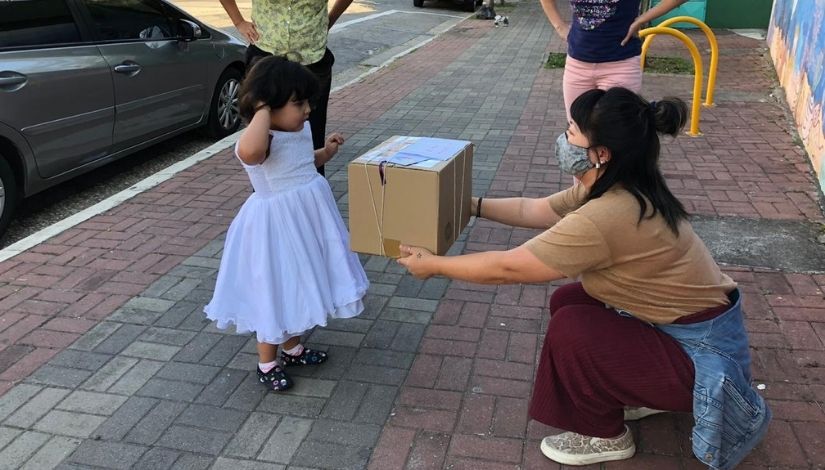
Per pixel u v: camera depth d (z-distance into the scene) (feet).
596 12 14.47
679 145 21.24
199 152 21.66
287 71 8.87
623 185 7.18
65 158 17.19
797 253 14.01
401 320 12.01
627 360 7.63
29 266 14.19
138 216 16.75
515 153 20.90
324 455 8.87
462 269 7.61
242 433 9.31
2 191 15.62
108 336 11.65
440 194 7.59
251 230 9.38
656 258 7.22
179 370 10.73
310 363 10.69
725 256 13.94
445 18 57.00
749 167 19.19
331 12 16.02
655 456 8.71
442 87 30.50
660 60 33.96
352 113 26.27
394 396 10.00
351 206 7.99
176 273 13.84
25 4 16.43
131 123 19.17
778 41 32.14
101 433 9.36
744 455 7.70
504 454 8.82
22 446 9.14
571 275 7.27
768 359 10.56
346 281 9.84
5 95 15.28
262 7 14.32
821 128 18.31
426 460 8.75
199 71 21.77
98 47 17.95
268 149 9.09
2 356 11.09
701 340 7.48
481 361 10.79
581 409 8.14
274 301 9.39
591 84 15.34
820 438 8.91
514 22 53.21
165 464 8.79
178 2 57.82
